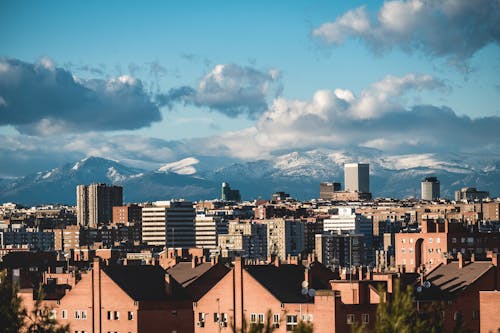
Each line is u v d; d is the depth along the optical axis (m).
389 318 179.88
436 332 181.75
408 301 181.12
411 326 179.38
